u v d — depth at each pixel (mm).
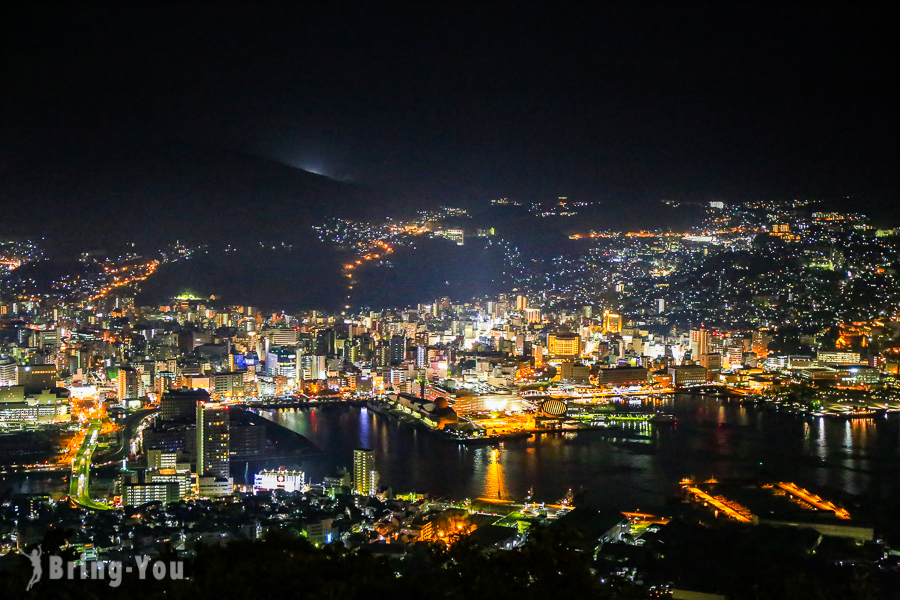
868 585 72438
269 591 49656
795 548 101688
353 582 50250
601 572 92750
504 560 51719
